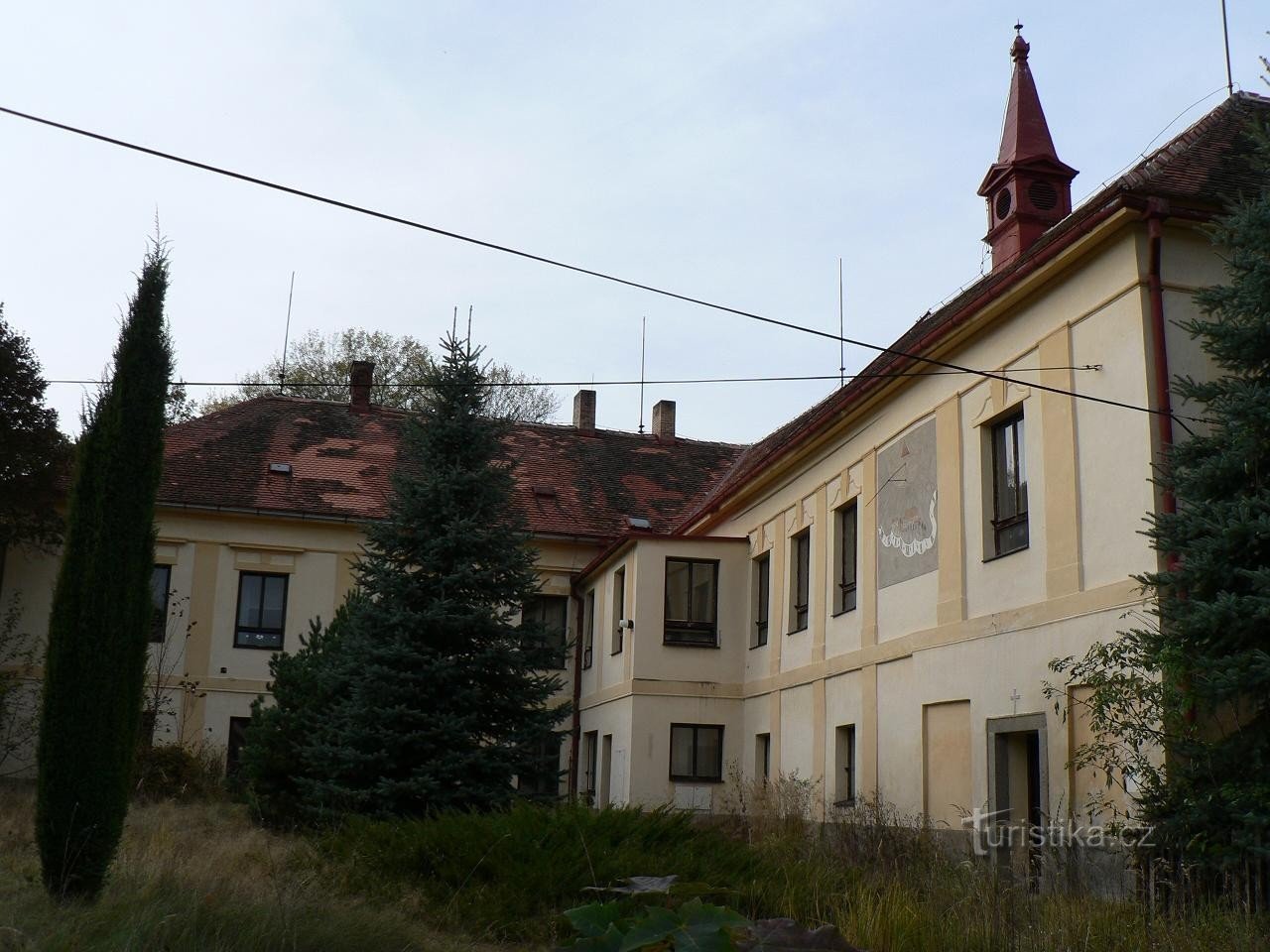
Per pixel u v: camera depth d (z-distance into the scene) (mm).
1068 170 19359
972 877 10789
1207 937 8898
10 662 28359
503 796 18047
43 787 10125
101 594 10547
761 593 24875
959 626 16062
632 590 25859
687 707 24891
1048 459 14422
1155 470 12367
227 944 8398
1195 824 10406
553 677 19719
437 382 20469
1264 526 9953
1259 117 14891
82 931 8266
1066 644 13688
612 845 12359
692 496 36250
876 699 18484
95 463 10844
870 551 19203
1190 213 13039
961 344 16719
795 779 20391
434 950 9547
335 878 11875
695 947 5016
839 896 10820
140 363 11188
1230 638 10172
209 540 31156
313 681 20656
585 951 5156
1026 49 20469
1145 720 11500
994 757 14875
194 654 30453
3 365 27172
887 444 18875
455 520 19391
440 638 19000
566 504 34406
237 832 18016
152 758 24844
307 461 33688
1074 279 14258
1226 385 11062
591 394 39281
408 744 18062
